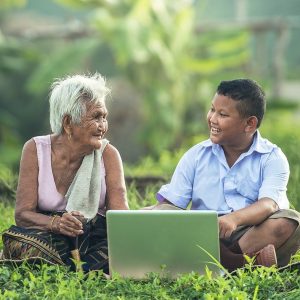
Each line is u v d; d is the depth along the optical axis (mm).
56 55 20906
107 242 6844
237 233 6977
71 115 6852
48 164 6988
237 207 7035
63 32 23969
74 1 21172
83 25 24359
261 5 30875
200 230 6410
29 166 7000
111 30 20266
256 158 7090
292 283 6391
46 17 30344
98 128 6898
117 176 7070
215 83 21453
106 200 7082
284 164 7055
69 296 5984
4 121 22328
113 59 26375
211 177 7133
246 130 7012
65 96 6859
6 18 29281
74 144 6934
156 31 20703
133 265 6535
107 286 6273
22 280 6359
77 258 6762
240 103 6926
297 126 19281
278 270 6586
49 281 6438
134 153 24141
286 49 30156
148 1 20688
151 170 12422
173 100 21734
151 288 6230
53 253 6695
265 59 22812
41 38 24312
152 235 6453
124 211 6449
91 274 6398
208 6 30219
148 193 9688
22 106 27578
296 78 25938
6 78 27312
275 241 6793
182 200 7199
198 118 22203
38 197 6992
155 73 21484
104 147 7090
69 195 6980
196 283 6199
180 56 21219
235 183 7074
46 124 27672
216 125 6992
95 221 7008
